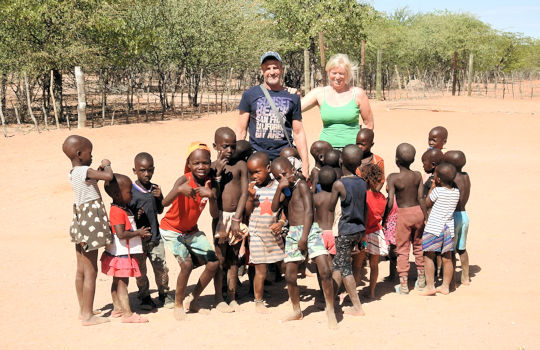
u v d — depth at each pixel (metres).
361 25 36.12
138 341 4.91
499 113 25.83
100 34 24.05
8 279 6.89
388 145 17.39
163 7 29.33
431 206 6.29
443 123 22.62
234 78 44.19
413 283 6.67
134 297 6.30
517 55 70.38
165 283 5.93
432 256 6.09
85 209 5.20
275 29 39.38
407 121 23.34
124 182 5.36
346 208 5.50
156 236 5.81
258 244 5.57
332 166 6.24
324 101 6.98
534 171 13.46
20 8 22.00
